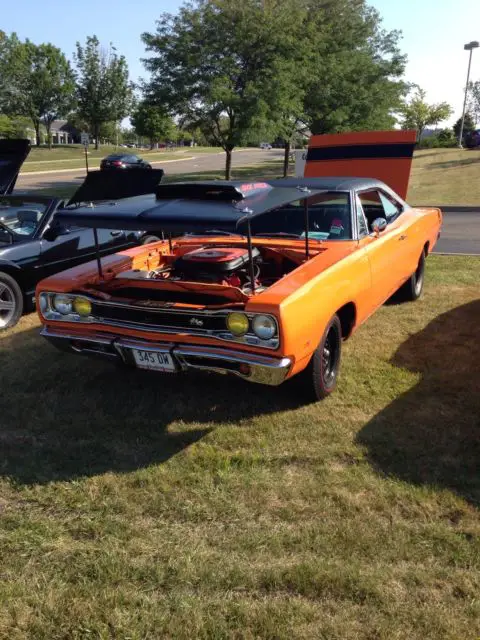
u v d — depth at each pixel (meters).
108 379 4.67
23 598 2.43
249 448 3.59
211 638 2.22
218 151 63.62
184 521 2.91
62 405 4.24
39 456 3.56
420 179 20.69
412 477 3.21
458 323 5.74
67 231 6.53
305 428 3.79
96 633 2.25
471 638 2.17
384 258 5.03
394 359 4.88
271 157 49.12
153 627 2.27
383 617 2.28
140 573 2.54
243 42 16.62
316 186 4.97
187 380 4.59
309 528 2.81
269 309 3.37
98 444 3.69
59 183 26.47
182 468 3.38
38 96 59.88
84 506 3.05
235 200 3.43
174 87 17.08
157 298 4.04
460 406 4.02
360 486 3.14
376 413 3.96
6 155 6.67
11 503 3.10
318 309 3.72
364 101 19.95
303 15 17.66
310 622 2.27
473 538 2.70
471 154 29.48
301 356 3.60
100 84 54.44
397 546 2.66
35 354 5.25
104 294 3.91
